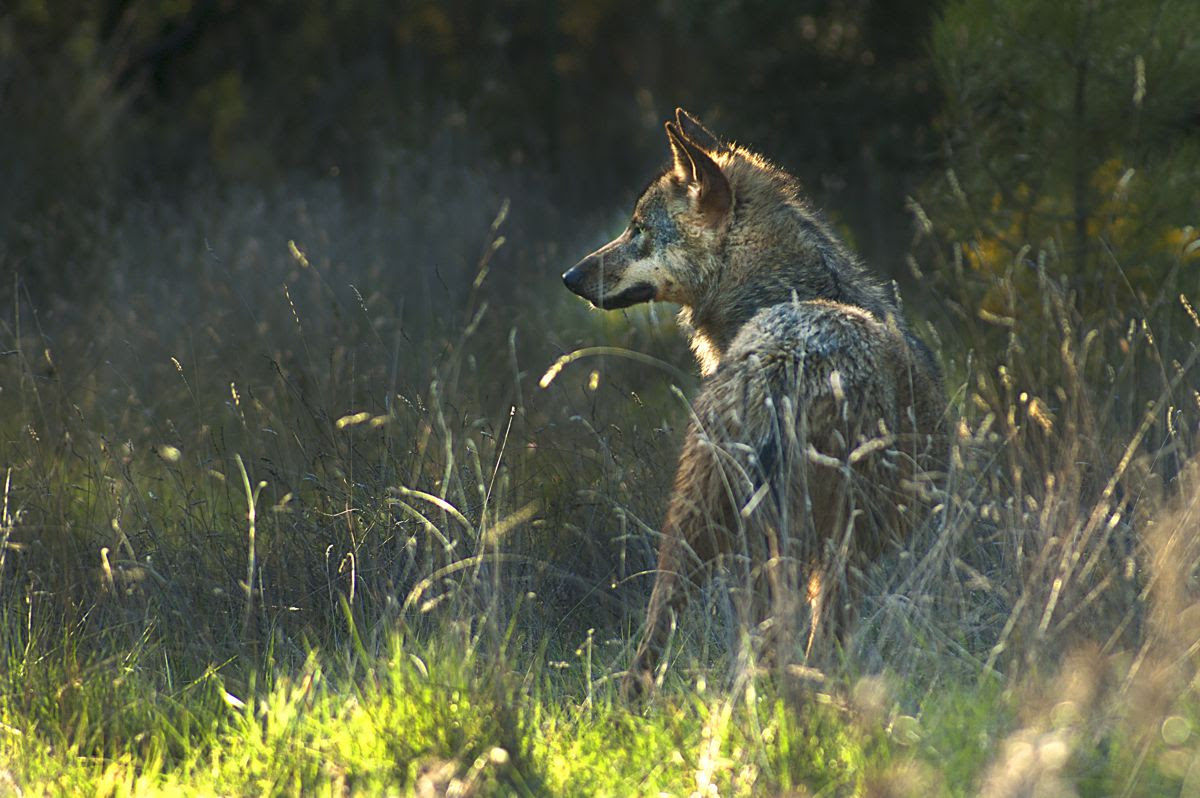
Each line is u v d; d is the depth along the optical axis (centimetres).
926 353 957
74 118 2427
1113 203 1290
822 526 784
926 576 741
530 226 2317
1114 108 1335
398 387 1288
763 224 998
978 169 1369
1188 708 660
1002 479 901
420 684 713
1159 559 723
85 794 657
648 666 794
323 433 1077
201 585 954
